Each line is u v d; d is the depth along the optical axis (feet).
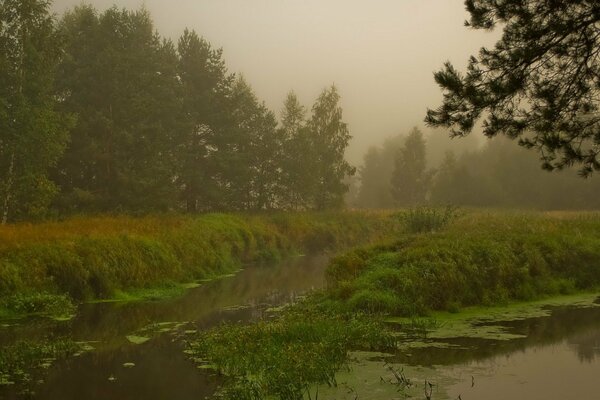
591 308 43.65
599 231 62.95
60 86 97.45
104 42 99.76
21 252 49.65
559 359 29.66
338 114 155.84
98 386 27.25
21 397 25.72
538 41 23.70
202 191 122.93
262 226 101.24
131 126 97.76
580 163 25.29
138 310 47.57
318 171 144.97
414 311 41.11
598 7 22.30
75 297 50.65
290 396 23.73
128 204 94.22
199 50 128.88
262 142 140.36
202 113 126.93
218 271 72.74
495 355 30.66
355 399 23.80
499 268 47.44
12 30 81.66
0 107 77.25
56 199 89.61
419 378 26.53
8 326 40.73
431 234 56.08
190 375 29.07
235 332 35.63
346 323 37.32
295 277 69.92
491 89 24.38
